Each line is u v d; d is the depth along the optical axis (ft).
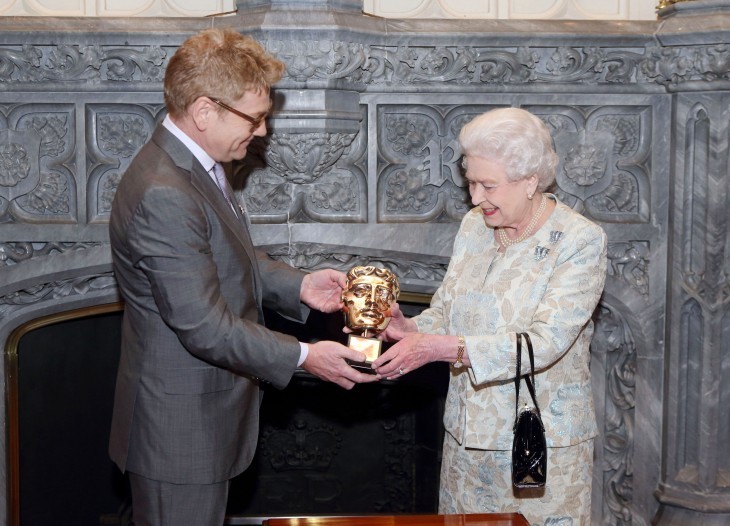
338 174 9.19
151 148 6.66
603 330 9.62
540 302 6.82
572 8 9.89
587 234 6.79
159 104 9.00
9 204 9.06
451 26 8.89
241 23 8.54
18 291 9.23
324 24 8.38
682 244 9.18
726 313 9.23
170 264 6.30
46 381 10.09
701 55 8.70
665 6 9.05
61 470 10.28
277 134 8.68
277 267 8.02
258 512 10.97
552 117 9.25
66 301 9.34
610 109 9.23
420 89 9.03
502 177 6.59
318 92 8.63
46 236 9.08
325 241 9.20
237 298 6.81
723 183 8.97
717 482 9.41
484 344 6.63
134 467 6.78
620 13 9.93
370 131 9.13
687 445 9.52
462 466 7.29
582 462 7.16
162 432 6.66
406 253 9.29
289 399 10.80
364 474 10.95
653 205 9.32
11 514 9.68
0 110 8.92
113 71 8.78
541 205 7.03
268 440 10.89
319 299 7.82
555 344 6.62
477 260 7.20
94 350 10.28
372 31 8.68
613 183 9.34
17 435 9.71
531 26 8.93
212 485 6.82
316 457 10.93
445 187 9.32
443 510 7.57
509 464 7.05
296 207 9.17
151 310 6.68
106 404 10.41
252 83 6.45
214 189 6.74
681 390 9.43
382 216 9.30
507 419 6.97
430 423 10.78
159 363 6.68
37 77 8.78
